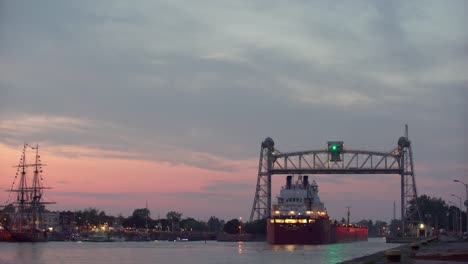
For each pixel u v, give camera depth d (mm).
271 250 199375
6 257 168625
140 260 155500
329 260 138250
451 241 165250
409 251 103312
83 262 147250
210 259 156000
